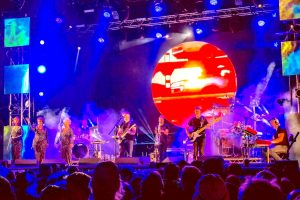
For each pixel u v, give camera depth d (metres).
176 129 17.30
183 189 4.30
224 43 16.98
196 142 13.34
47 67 18.00
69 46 17.88
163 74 17.61
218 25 16.34
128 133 14.39
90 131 15.66
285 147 12.05
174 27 17.03
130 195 4.17
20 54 17.02
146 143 16.75
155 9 15.30
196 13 15.72
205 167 5.46
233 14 15.40
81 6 16.14
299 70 13.02
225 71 16.89
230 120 15.80
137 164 11.42
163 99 17.55
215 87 16.97
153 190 3.97
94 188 3.38
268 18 15.45
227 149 15.00
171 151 15.66
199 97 17.11
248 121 15.67
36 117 17.66
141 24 16.31
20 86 15.70
